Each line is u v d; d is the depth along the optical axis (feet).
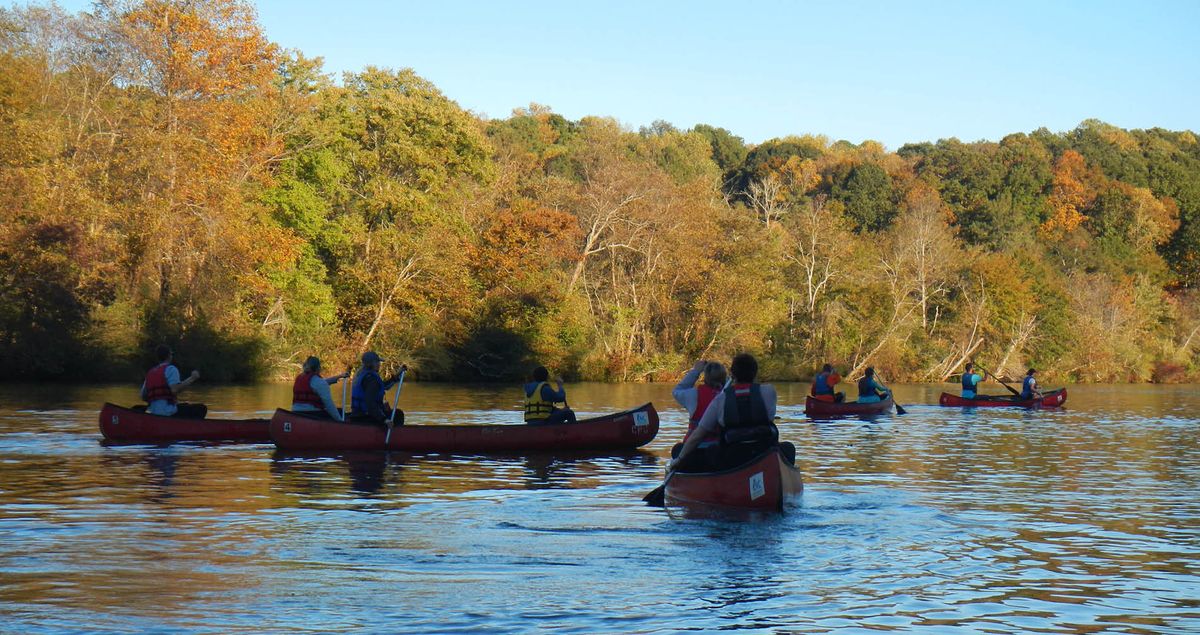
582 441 51.37
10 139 124.36
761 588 21.68
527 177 250.57
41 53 133.80
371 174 172.45
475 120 209.97
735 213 211.00
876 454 51.29
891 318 209.36
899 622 19.38
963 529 29.01
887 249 227.40
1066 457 50.55
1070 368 232.73
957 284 229.25
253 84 146.82
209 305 141.18
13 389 109.60
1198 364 252.42
